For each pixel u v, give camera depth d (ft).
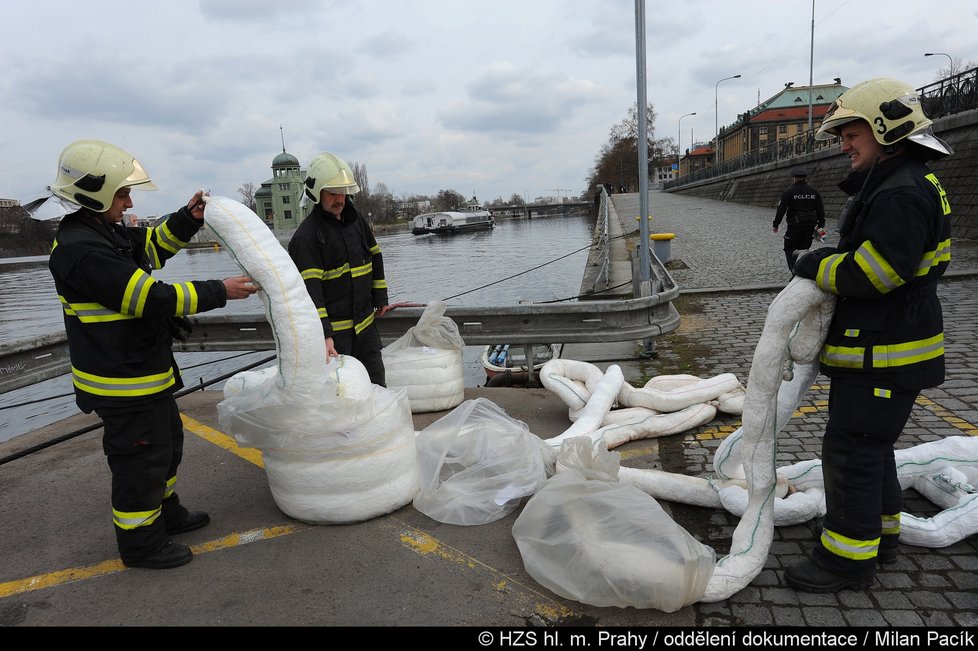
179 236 10.20
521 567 9.25
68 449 15.24
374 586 8.93
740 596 8.43
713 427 14.61
